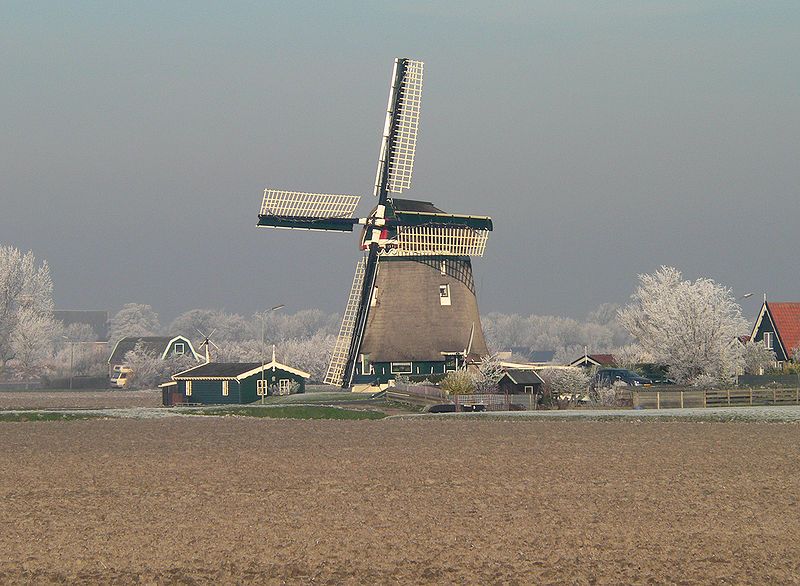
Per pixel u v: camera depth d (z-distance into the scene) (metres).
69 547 115.75
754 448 194.50
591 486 151.38
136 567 108.81
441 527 124.75
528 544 117.50
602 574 107.31
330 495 144.25
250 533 121.62
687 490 148.38
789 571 108.38
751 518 130.00
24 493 146.00
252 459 179.88
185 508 135.25
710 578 106.31
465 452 189.50
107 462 176.25
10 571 107.50
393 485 152.25
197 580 105.25
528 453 187.75
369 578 106.00
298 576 106.56
